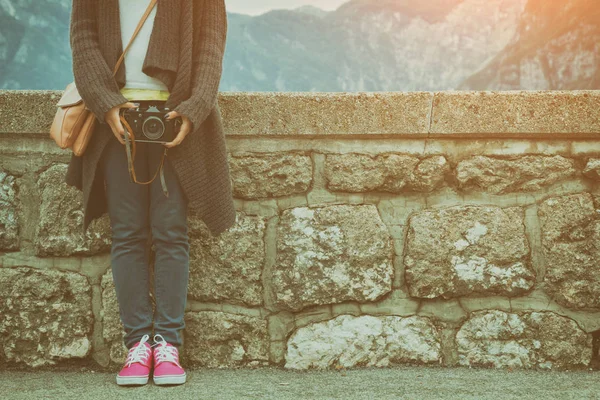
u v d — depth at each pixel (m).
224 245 2.74
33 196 2.78
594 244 2.75
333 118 2.75
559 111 2.73
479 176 2.79
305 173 2.79
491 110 2.75
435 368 2.67
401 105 2.75
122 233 2.32
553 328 2.72
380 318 2.73
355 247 2.75
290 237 2.75
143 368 2.26
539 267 2.77
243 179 2.78
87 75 2.13
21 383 2.42
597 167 2.78
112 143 2.29
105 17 2.24
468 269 2.75
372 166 2.79
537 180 2.79
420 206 2.80
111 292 2.72
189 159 2.28
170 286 2.31
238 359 2.70
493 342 2.72
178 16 2.26
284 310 2.73
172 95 2.19
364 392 2.23
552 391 2.25
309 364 2.69
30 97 2.74
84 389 2.26
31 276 2.73
